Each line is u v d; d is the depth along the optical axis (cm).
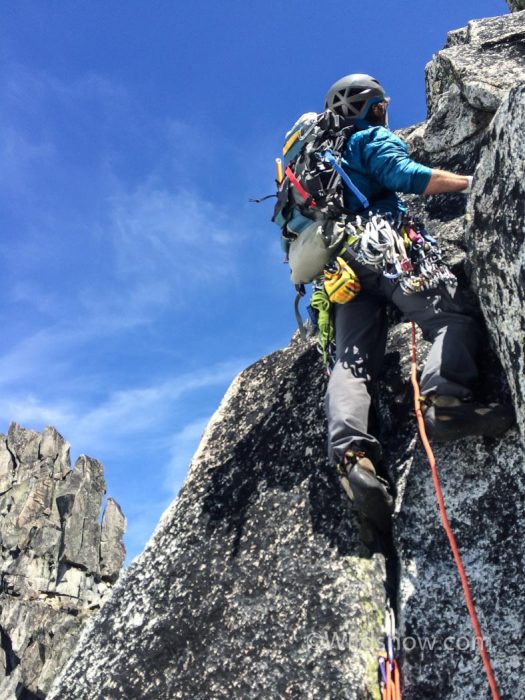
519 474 302
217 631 326
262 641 310
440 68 585
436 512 313
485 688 262
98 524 6034
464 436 318
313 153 366
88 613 5350
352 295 352
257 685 297
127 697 326
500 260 304
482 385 329
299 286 389
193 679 315
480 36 520
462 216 426
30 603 5181
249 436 421
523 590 276
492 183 322
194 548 372
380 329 367
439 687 269
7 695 4675
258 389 457
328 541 330
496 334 314
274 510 362
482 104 457
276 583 327
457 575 292
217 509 386
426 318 342
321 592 312
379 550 321
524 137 297
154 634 344
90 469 6438
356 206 361
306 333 404
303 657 296
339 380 342
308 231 365
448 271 337
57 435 6594
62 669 359
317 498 353
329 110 377
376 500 311
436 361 323
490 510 301
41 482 6106
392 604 304
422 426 315
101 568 5756
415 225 350
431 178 345
